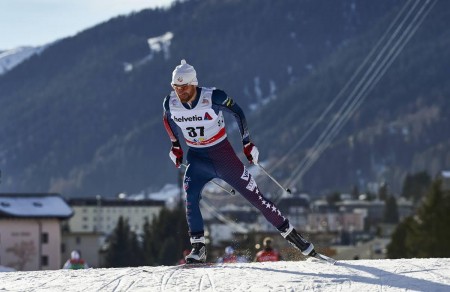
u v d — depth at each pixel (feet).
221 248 333.01
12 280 62.85
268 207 69.51
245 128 68.33
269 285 58.44
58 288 59.26
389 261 68.23
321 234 602.44
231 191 70.95
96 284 60.39
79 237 425.69
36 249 352.08
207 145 68.08
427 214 439.63
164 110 68.90
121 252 417.08
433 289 56.90
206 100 66.59
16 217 347.15
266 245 118.83
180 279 61.26
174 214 406.41
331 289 57.06
